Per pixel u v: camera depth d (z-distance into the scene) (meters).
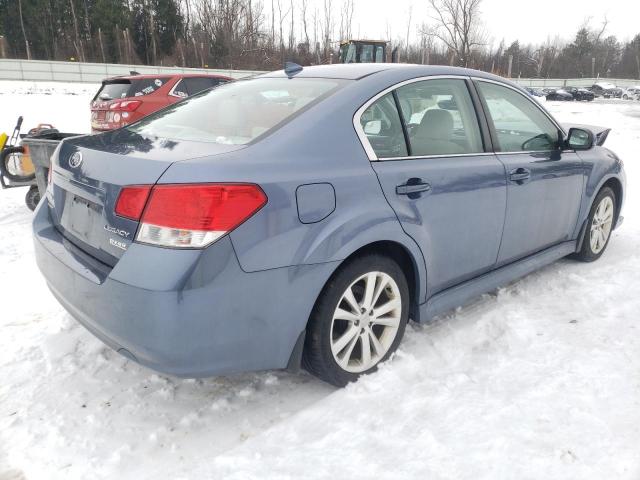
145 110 8.46
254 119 2.53
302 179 2.20
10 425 2.33
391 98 2.71
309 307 2.28
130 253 2.00
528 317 3.27
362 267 2.47
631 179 7.78
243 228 2.02
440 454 2.10
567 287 3.75
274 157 2.20
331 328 2.42
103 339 2.23
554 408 2.37
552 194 3.56
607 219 4.35
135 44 49.00
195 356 2.03
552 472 1.99
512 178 3.18
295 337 2.29
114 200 2.10
